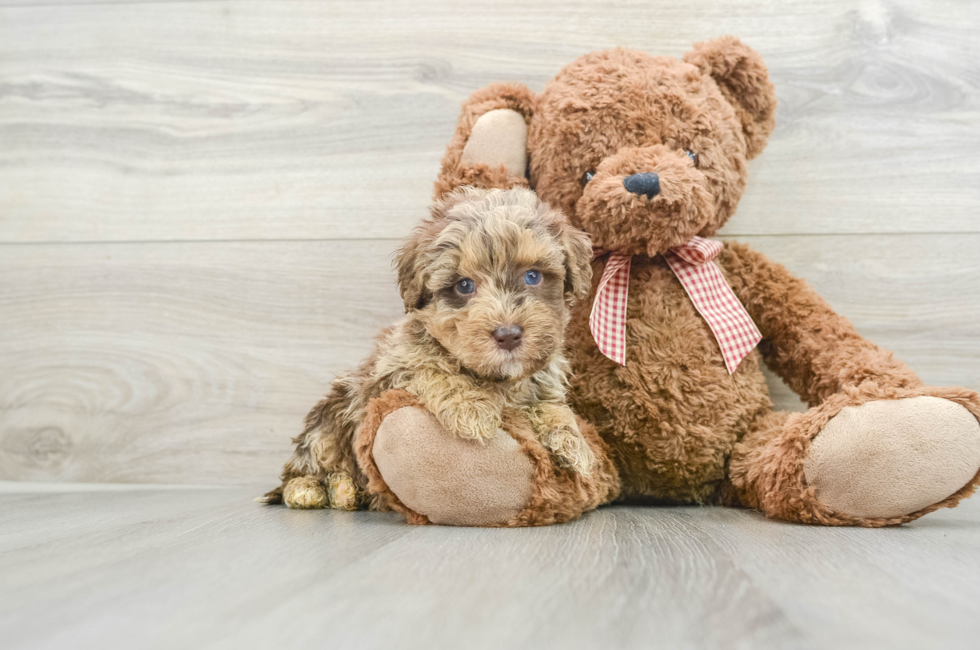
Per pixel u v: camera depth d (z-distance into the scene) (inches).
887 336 33.9
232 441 35.7
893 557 23.4
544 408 27.7
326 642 18.9
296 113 36.0
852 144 34.1
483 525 26.7
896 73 34.0
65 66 36.8
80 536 25.6
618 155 29.3
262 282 35.9
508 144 31.0
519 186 30.3
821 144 34.2
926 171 33.9
